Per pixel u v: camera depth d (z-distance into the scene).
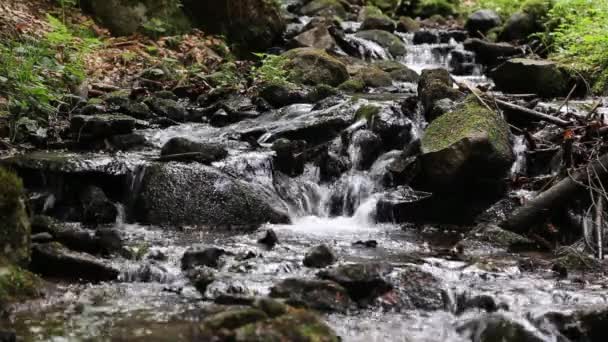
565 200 6.20
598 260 5.56
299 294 4.41
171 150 7.19
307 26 13.68
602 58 11.00
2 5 10.17
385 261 5.30
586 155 6.59
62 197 6.53
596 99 10.03
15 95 7.63
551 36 13.37
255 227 6.46
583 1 13.27
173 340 3.86
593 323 4.17
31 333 3.93
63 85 9.08
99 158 6.84
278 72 10.44
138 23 11.99
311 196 7.34
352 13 17.09
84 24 11.27
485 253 5.73
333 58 11.35
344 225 6.85
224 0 12.80
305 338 3.63
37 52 8.53
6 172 4.70
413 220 6.88
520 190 6.92
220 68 11.23
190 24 12.73
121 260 5.18
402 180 7.21
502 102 7.88
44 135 7.67
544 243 5.98
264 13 13.13
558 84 10.49
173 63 11.02
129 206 6.64
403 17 16.47
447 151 6.62
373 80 11.12
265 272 4.91
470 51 13.77
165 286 4.75
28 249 4.67
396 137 7.86
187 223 6.41
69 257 4.87
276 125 8.26
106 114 8.23
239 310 3.79
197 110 9.21
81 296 4.53
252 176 7.16
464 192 6.81
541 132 7.62
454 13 17.55
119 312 4.27
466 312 4.50
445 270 5.09
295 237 6.12
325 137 8.02
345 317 4.32
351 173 7.52
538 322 4.23
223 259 5.14
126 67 10.66
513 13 15.22
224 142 7.89
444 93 8.38
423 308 4.50
